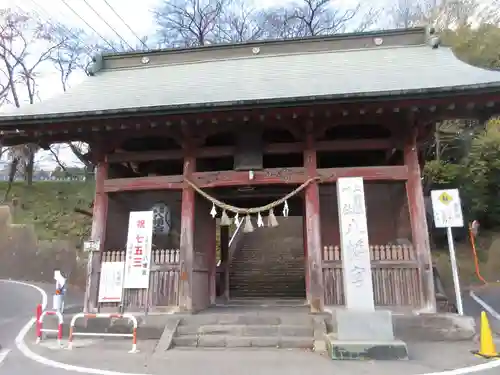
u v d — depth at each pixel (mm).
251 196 12102
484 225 19719
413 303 8656
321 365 6328
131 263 8945
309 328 8094
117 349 7719
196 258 10023
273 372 5984
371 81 9594
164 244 12078
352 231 7668
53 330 8508
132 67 13578
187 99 9461
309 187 9555
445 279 15859
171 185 10039
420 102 8492
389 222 11430
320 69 11297
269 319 8516
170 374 5984
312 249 9172
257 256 21406
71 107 9766
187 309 9125
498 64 23188
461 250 18531
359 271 7441
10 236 21156
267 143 9953
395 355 6613
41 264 19438
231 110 8781
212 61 13258
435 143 21297
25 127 9469
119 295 8961
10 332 9539
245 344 7789
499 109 8758
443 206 9609
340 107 8672
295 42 13188
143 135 10305
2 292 15523
